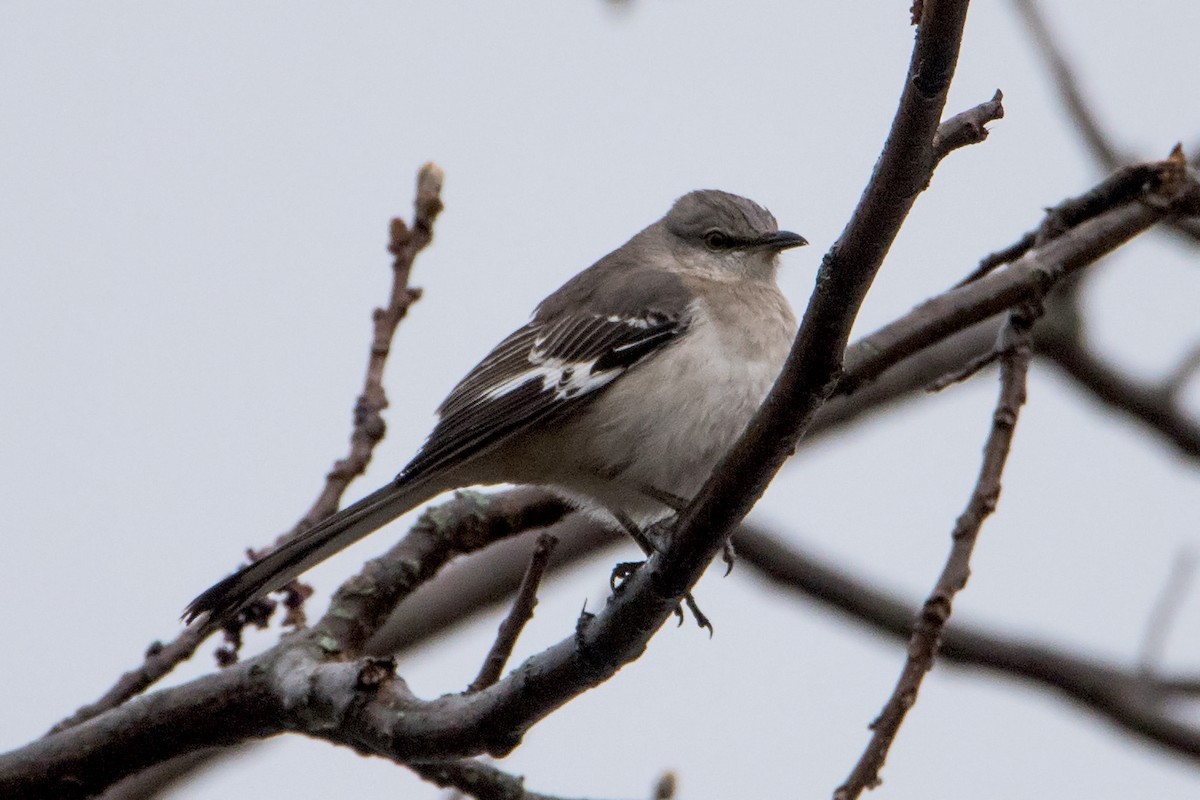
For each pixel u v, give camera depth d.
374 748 8.18
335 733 8.30
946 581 7.91
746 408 10.73
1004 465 8.59
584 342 10.80
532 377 10.79
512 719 7.75
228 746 9.00
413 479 9.95
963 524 8.23
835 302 6.61
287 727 8.65
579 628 7.65
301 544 9.23
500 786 8.93
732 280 11.90
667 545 7.41
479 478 10.80
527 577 8.77
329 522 9.35
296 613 9.47
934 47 5.93
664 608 7.54
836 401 13.98
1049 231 10.77
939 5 5.85
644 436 10.57
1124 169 10.64
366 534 9.80
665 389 10.59
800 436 7.10
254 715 8.75
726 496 7.23
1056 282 10.55
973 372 9.39
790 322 11.34
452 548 10.16
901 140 6.18
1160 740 13.59
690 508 7.37
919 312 10.82
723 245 12.07
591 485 10.80
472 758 7.99
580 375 10.65
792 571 13.96
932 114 6.08
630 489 10.80
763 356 10.86
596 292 11.19
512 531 10.52
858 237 6.45
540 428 10.68
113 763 8.98
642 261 12.20
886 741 7.45
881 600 13.97
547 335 11.10
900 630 13.97
